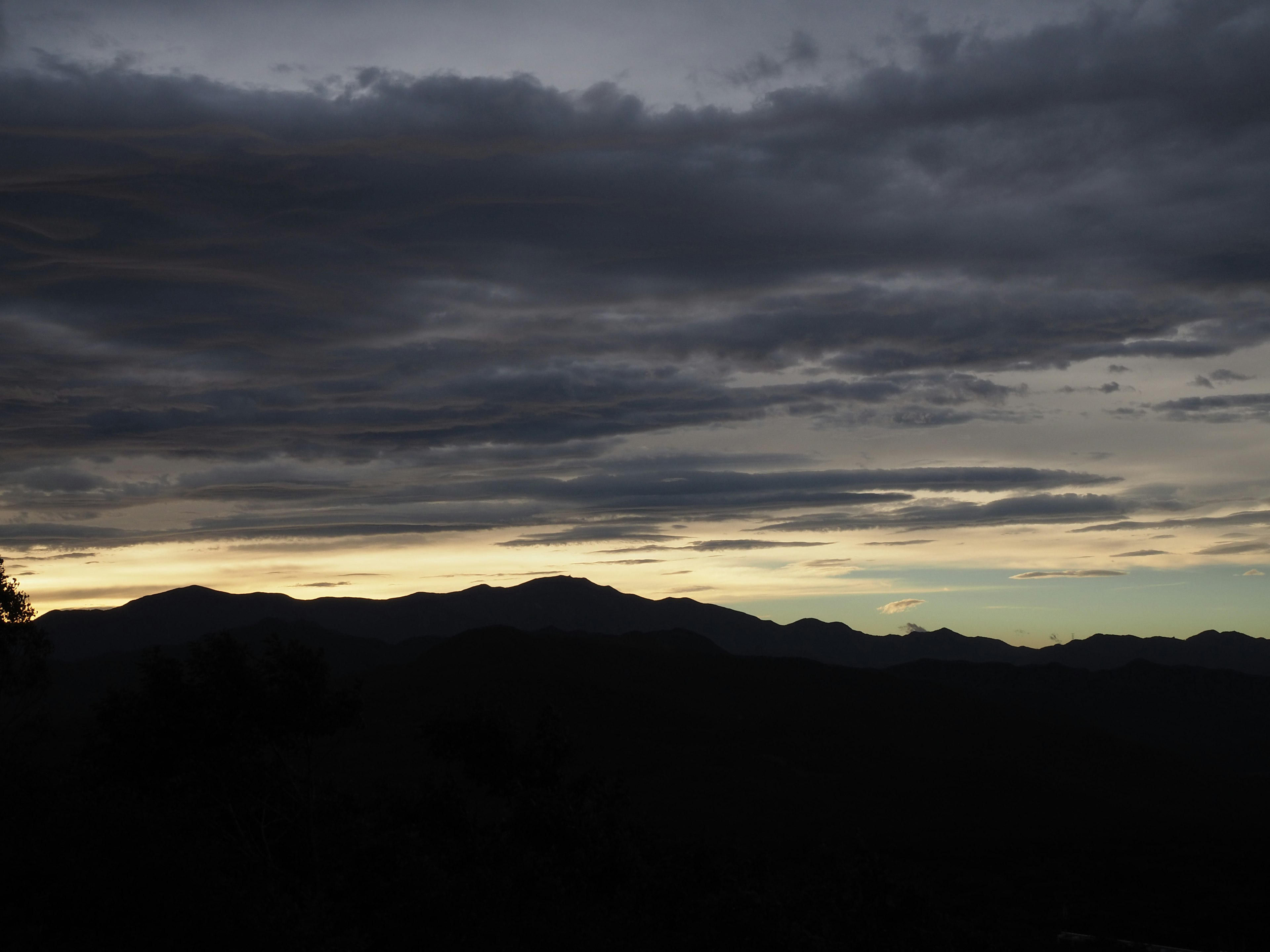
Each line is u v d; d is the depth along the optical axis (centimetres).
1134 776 8950
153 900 1238
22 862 1239
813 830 6303
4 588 2883
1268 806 7975
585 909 1969
